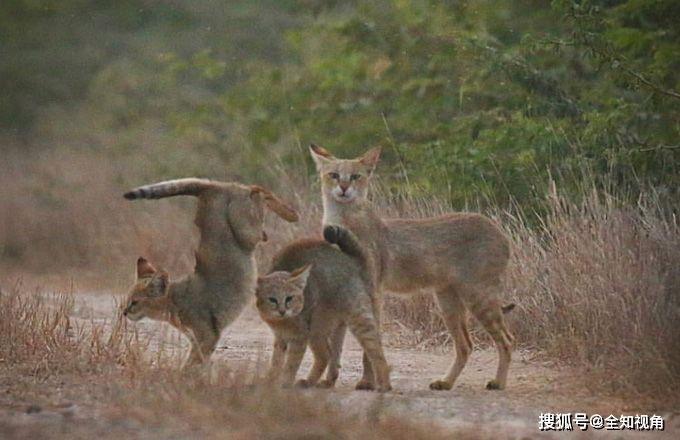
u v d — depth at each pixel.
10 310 14.03
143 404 10.76
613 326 13.36
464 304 13.32
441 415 11.20
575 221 15.19
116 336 13.29
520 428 10.72
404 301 16.23
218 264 12.76
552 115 19.06
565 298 14.42
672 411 11.72
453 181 18.38
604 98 18.89
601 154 17.08
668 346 12.57
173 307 12.65
